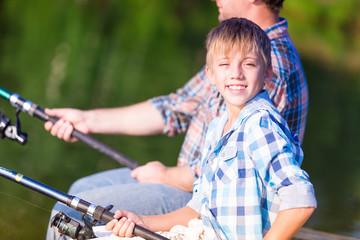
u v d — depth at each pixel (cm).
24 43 2761
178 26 4400
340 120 2016
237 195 485
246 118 493
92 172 1245
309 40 4328
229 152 492
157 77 2373
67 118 763
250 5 668
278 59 632
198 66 2720
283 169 457
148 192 644
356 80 2864
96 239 520
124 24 4059
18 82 1956
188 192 674
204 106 709
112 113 784
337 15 5650
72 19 3803
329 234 775
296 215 448
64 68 2317
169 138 1606
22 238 575
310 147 1653
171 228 558
